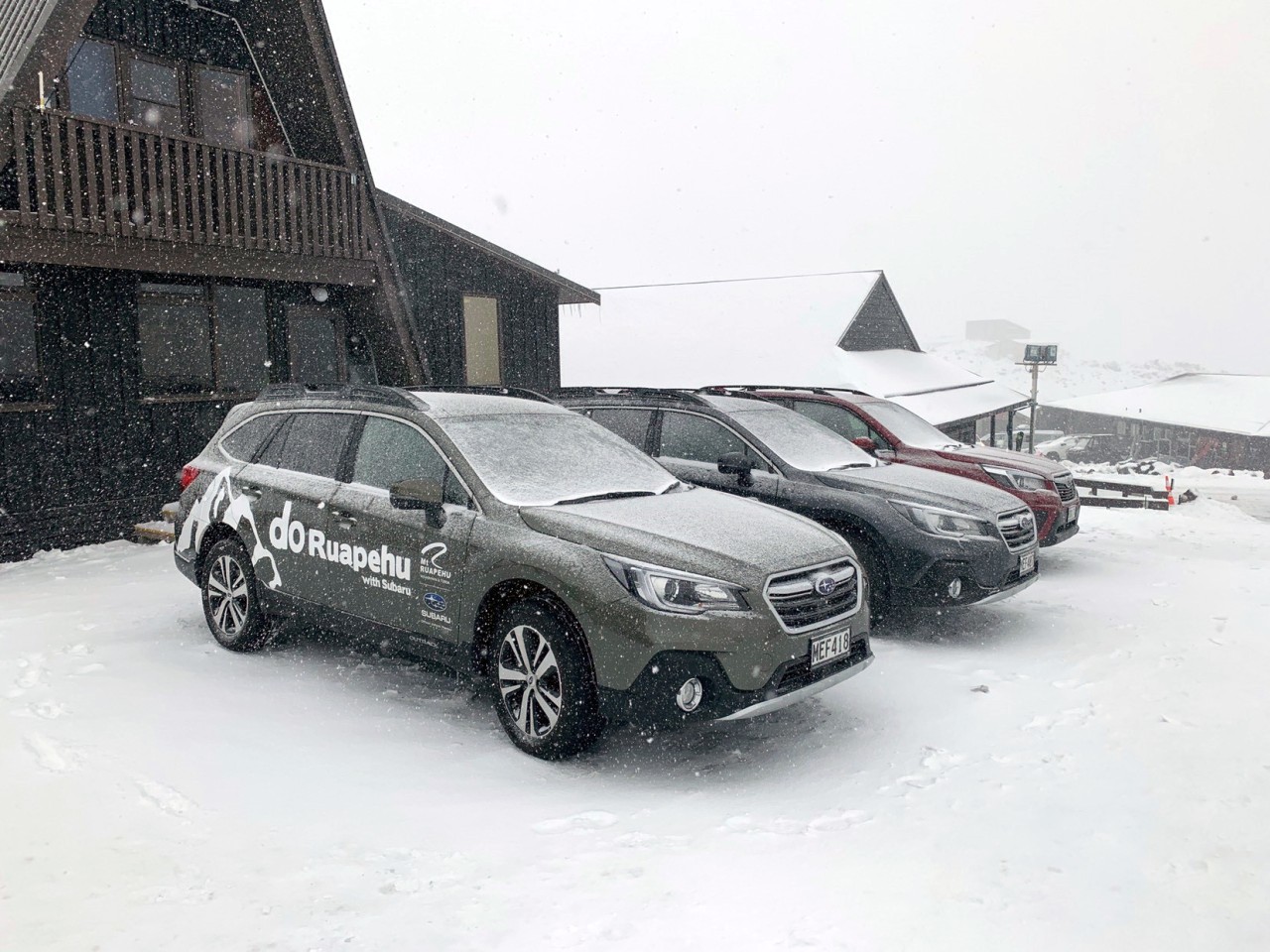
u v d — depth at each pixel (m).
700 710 4.18
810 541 4.78
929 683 5.64
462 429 5.26
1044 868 3.38
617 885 3.23
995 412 27.00
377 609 5.19
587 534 4.48
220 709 4.93
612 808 3.92
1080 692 5.46
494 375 17.73
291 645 6.25
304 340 13.12
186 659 5.83
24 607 7.29
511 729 4.57
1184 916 3.05
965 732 4.84
